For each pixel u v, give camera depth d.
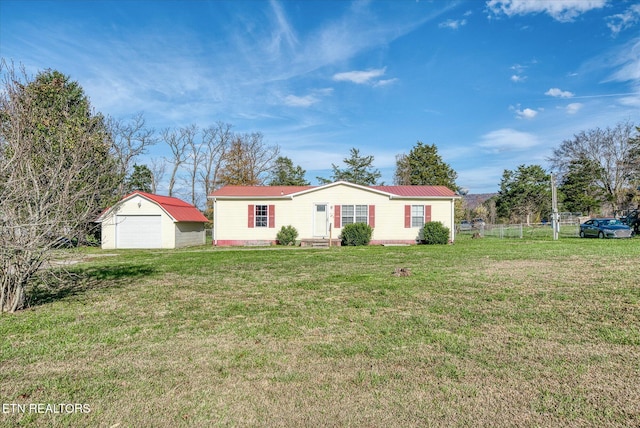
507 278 8.15
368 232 19.58
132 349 4.14
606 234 22.00
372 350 4.04
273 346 4.20
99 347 4.20
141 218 20.38
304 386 3.21
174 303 6.33
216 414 2.75
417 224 20.89
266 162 38.78
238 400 2.96
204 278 8.89
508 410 2.77
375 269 9.97
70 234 6.18
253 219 20.70
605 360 3.68
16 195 5.41
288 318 5.31
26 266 5.85
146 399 2.98
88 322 5.21
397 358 3.81
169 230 20.38
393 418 2.68
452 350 4.01
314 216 20.70
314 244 19.47
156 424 2.62
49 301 6.56
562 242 18.66
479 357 3.81
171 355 3.95
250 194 20.89
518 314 5.33
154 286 7.92
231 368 3.60
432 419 2.66
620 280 7.57
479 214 45.22
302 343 4.28
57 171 5.88
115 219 20.17
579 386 3.13
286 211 20.70
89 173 7.96
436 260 11.73
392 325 4.91
